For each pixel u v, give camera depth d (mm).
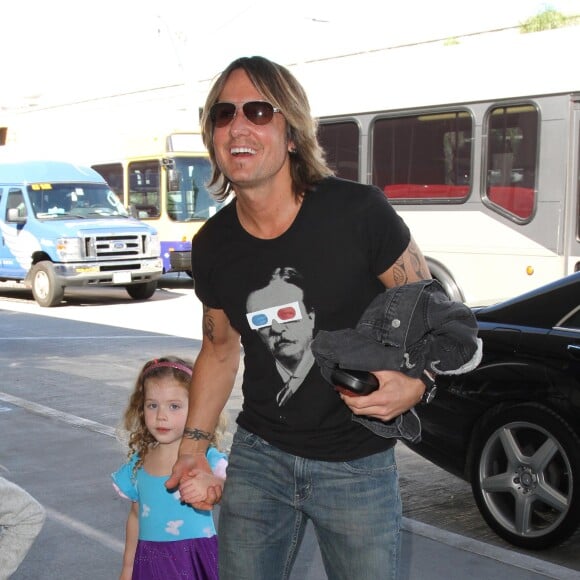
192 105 26859
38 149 23875
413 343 2373
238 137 2570
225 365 2963
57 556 4656
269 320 2611
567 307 5121
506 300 5516
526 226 10266
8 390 8930
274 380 2629
